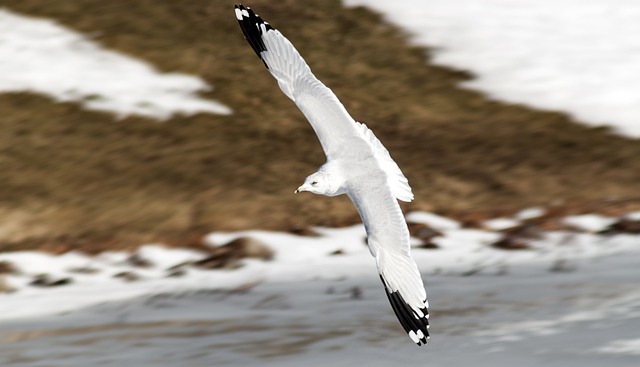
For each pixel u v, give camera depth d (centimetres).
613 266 1404
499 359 1002
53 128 1995
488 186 1844
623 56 2272
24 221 1711
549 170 1888
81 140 1961
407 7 2502
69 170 1870
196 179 1850
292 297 1339
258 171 1883
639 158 1911
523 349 1030
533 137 2006
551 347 1028
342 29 2423
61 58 2227
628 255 1466
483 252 1552
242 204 1767
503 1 2539
